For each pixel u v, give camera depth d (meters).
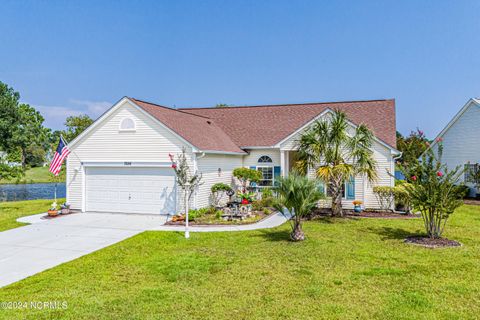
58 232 13.68
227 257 9.81
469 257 9.44
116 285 7.80
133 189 17.83
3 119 53.00
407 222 14.98
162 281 7.96
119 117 17.94
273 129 23.64
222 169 19.72
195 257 9.88
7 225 15.33
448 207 11.27
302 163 16.72
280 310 6.28
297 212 11.64
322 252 10.14
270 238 12.19
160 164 17.22
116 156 17.98
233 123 25.23
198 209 16.91
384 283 7.54
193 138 17.56
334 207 16.69
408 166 12.01
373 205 18.56
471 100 24.72
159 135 17.27
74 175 18.73
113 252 10.71
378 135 20.22
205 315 6.12
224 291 7.25
